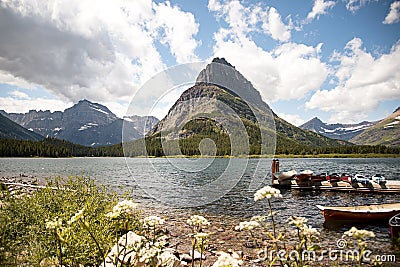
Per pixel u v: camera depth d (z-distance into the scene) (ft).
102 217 21.89
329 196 68.33
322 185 75.66
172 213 45.96
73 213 22.15
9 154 386.52
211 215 46.83
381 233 35.96
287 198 65.62
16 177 108.58
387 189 70.54
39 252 17.20
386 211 40.52
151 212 46.19
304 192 73.56
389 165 241.76
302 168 184.44
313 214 49.75
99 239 18.57
